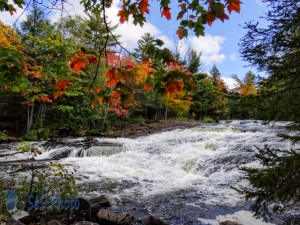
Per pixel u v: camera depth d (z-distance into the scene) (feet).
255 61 10.27
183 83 7.00
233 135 43.39
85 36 68.95
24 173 26.58
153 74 7.23
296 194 9.12
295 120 9.89
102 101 8.79
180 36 8.03
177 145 41.98
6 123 62.75
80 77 41.68
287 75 9.70
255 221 16.65
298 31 9.72
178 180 27.30
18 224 11.92
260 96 10.17
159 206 19.53
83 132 61.16
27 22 46.09
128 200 20.53
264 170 9.89
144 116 88.48
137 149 41.70
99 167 31.99
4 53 7.09
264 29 9.94
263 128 49.21
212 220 17.17
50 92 30.76
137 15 7.55
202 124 67.36
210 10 6.82
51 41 37.35
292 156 9.24
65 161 34.86
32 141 51.37
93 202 17.70
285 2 9.59
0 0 7.58
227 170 28.27
